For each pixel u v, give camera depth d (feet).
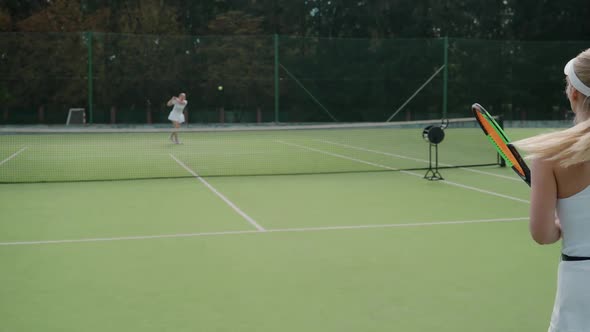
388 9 127.95
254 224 24.04
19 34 76.28
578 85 6.57
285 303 14.94
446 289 16.01
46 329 13.33
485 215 25.81
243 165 44.19
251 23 120.37
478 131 74.28
